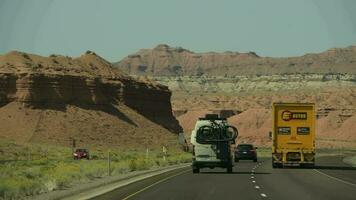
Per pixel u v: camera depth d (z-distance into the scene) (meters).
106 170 78.44
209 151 77.62
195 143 77.94
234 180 65.31
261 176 72.94
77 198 44.00
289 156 91.19
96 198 43.88
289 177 71.31
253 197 45.19
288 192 49.94
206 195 46.78
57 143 191.00
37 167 83.81
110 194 47.53
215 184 59.09
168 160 115.38
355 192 50.28
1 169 76.06
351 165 112.94
